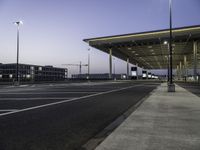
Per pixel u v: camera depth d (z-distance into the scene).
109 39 59.56
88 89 28.03
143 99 15.14
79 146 5.07
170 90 21.22
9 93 21.17
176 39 54.50
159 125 6.75
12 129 6.68
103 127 7.04
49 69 141.50
